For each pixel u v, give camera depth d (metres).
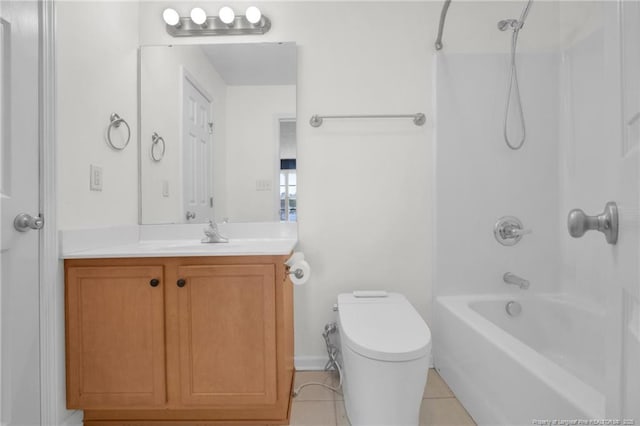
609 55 0.60
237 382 1.37
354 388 1.25
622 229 0.55
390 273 1.90
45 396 1.28
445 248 1.88
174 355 1.38
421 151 1.90
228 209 1.91
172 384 1.38
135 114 1.87
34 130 1.25
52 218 1.30
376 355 1.15
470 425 1.41
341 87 1.90
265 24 1.88
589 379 1.59
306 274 1.52
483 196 1.88
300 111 1.90
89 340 1.36
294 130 1.90
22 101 1.19
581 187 1.76
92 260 1.36
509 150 1.89
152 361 1.36
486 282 1.89
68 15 1.37
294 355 1.90
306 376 1.83
